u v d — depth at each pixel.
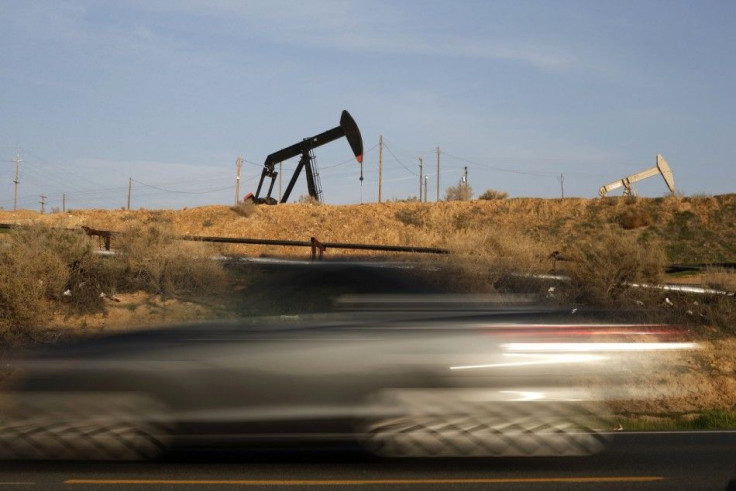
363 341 7.61
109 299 17.47
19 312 14.78
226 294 17.56
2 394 7.88
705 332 15.30
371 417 7.54
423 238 26.80
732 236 34.25
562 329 8.06
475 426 7.70
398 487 7.08
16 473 7.47
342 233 34.12
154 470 7.61
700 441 9.47
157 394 7.57
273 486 7.07
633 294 16.86
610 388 12.06
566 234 35.34
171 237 19.59
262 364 7.54
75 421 7.64
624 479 7.47
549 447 7.87
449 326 7.75
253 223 35.16
